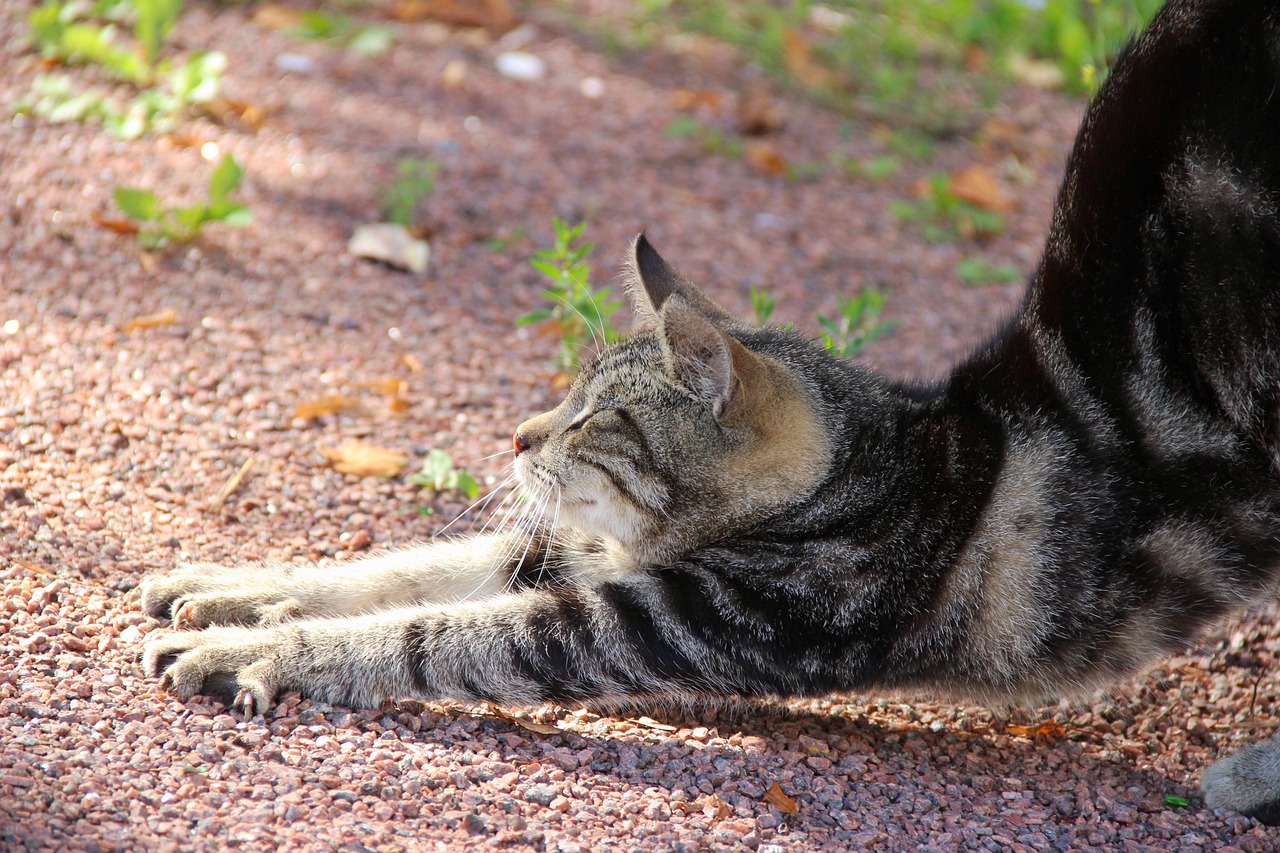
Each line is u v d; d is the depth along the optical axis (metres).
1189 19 4.52
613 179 8.92
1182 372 4.52
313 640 4.48
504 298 7.58
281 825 3.68
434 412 6.50
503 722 4.51
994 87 10.74
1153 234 4.51
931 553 4.60
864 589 4.60
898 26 11.47
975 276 8.41
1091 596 4.57
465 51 10.34
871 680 4.68
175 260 7.25
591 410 4.97
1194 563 4.59
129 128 8.23
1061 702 5.16
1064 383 4.69
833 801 4.23
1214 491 4.54
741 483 4.82
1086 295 4.66
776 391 4.76
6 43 8.92
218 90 8.88
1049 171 9.78
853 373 5.16
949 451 4.72
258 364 6.56
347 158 8.55
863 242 8.70
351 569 5.15
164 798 3.71
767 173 9.38
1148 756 4.84
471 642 4.52
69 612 4.68
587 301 6.59
